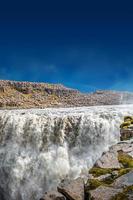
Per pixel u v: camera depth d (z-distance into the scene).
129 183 11.94
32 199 18.83
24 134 21.97
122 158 14.52
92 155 19.25
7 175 20.41
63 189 12.77
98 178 13.17
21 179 19.56
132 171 12.69
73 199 12.34
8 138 22.45
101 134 19.84
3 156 21.38
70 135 20.55
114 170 13.71
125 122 19.55
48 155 19.80
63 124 20.88
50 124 21.28
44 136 21.19
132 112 21.44
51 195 12.76
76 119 20.78
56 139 20.77
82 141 20.12
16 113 24.47
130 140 16.31
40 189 18.73
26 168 19.81
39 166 19.42
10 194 19.62
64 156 19.69
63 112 25.39
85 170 18.41
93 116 20.80
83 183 13.08
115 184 12.22
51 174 18.81
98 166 14.37
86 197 12.36
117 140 19.27
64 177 18.45
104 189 12.00
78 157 19.50
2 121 23.22
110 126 19.88
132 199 11.06
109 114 20.83
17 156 20.91
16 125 22.42
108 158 14.74
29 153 20.89
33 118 22.06
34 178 19.17
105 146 19.39
